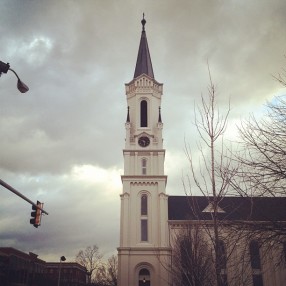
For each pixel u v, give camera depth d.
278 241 14.74
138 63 64.50
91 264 103.56
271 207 15.72
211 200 16.70
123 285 46.75
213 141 16.64
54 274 96.75
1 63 15.65
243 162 14.89
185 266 31.02
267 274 46.06
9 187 17.83
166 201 51.50
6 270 66.00
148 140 56.16
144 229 50.47
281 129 14.40
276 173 14.13
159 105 59.88
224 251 16.66
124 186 52.25
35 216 20.62
